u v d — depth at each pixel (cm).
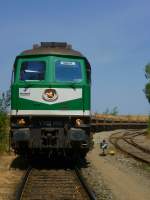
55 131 1770
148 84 5853
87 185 1337
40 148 1770
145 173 1783
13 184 1439
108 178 1625
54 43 1931
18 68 1809
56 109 1761
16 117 1775
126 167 1961
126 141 3725
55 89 1767
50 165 1866
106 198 1251
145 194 1340
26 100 1767
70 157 2006
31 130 1772
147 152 2700
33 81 1780
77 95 1773
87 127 1777
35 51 1834
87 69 1830
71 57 1817
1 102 2344
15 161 2020
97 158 2311
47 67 1794
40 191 1312
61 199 1214
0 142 2291
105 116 6956
